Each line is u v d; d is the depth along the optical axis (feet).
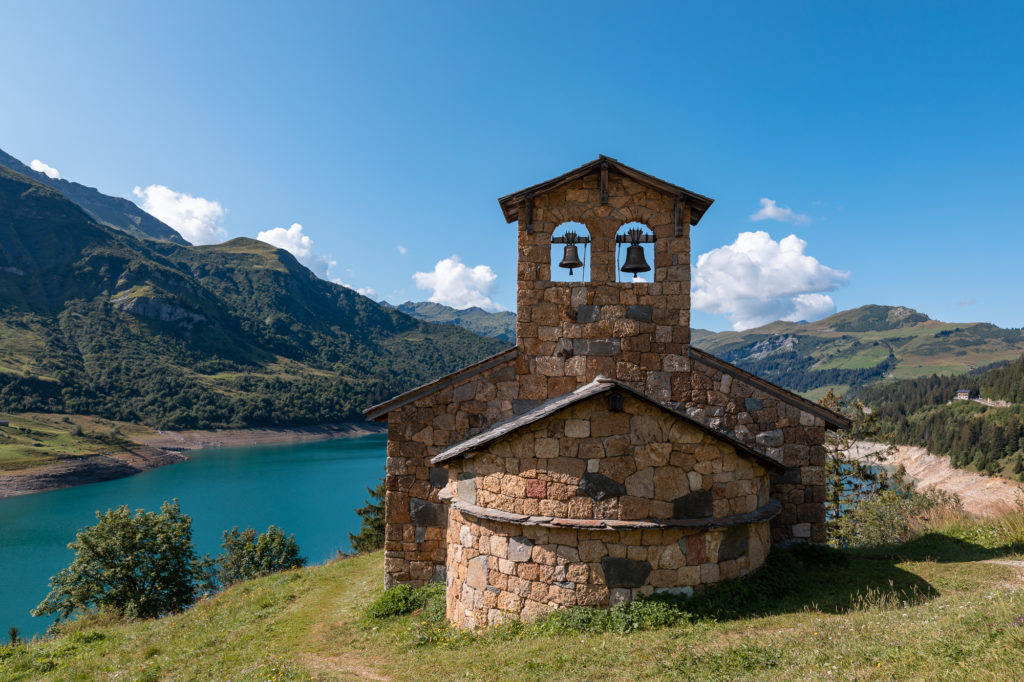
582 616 29.32
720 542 31.71
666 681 21.79
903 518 59.47
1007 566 36.45
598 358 43.62
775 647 23.40
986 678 16.15
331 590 53.83
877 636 22.38
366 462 414.82
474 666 26.66
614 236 44.45
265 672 30.63
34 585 179.73
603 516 30.22
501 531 32.19
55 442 376.89
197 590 122.72
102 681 35.68
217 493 310.24
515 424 32.60
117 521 113.70
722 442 32.35
